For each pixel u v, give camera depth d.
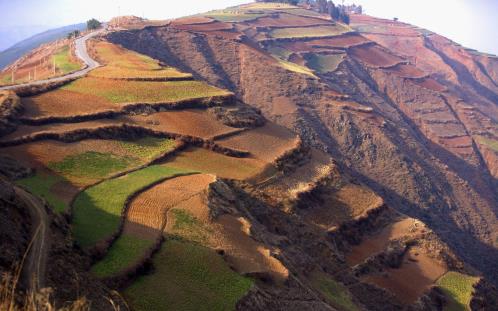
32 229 32.38
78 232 38.81
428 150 150.50
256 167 70.94
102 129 64.31
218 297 35.69
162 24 153.25
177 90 84.00
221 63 148.88
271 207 63.31
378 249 68.62
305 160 79.81
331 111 135.25
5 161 48.94
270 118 130.25
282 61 163.88
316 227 65.88
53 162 53.34
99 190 48.97
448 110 177.12
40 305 16.33
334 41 198.75
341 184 77.81
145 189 51.47
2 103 61.38
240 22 197.75
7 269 24.94
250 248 45.88
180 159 66.38
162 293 34.50
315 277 53.22
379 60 196.12
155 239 40.59
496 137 169.88
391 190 118.31
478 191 142.25
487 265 109.12
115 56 103.31
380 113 149.62
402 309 59.50
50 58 106.25
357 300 53.91
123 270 35.22
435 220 114.19
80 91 76.62
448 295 64.19
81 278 29.83
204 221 46.59
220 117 80.31
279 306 38.75
